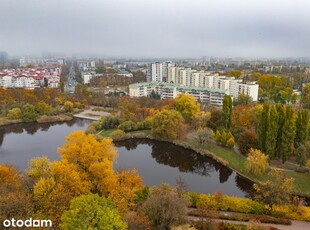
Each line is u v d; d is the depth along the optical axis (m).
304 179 99.19
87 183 64.81
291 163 113.38
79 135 74.00
